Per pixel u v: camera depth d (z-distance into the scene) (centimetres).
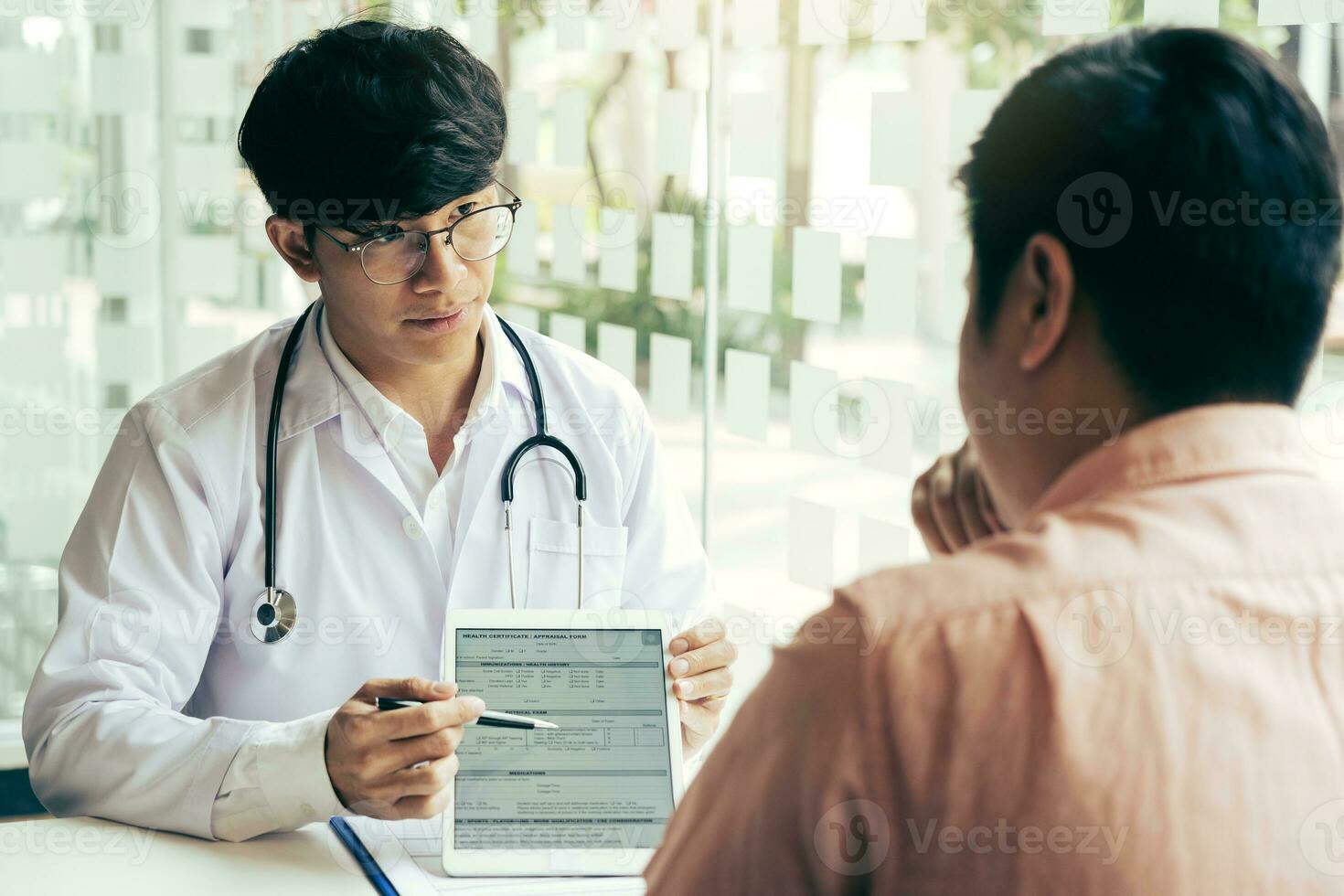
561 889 94
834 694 43
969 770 41
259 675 120
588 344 213
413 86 106
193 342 200
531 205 206
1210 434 45
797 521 144
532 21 219
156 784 101
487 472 126
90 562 115
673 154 182
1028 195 45
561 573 128
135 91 191
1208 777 41
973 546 45
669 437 198
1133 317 44
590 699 103
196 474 117
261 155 110
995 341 47
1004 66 119
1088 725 41
